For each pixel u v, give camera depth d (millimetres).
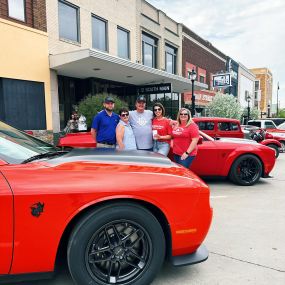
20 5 10375
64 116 13422
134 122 4965
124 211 2275
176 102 22750
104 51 14742
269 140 11641
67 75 13266
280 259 3127
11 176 2150
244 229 3971
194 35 26328
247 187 6484
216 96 27125
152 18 19281
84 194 2180
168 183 2430
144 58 18906
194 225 2502
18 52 10266
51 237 2145
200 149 6391
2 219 2041
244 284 2637
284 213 4664
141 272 2391
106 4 14539
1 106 9992
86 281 2236
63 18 12297
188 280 2697
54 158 2625
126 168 2488
